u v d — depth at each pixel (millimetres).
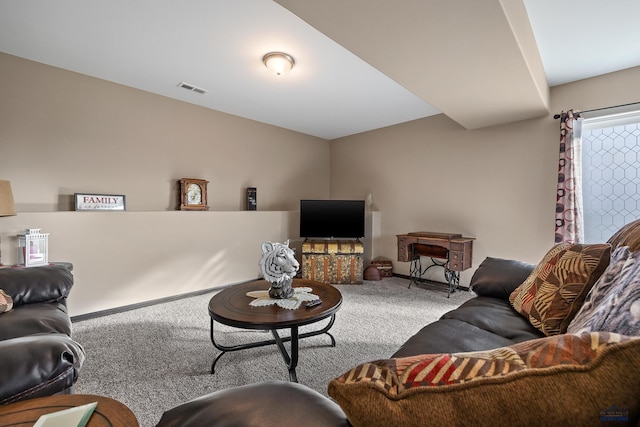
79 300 2666
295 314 1639
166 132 3484
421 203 4164
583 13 1935
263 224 4105
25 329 1336
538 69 2383
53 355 852
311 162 5168
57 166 2785
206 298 3309
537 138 3139
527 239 3227
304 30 2174
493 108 2840
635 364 403
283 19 2051
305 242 4215
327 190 5438
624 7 1868
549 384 423
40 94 2686
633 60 2523
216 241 3625
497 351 529
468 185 3688
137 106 3258
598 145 2879
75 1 1878
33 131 2662
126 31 2197
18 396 776
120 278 2896
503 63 1947
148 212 3080
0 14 2004
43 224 2492
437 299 3318
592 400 400
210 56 2557
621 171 2766
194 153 3732
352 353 2074
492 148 3475
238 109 3906
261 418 529
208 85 3154
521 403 422
